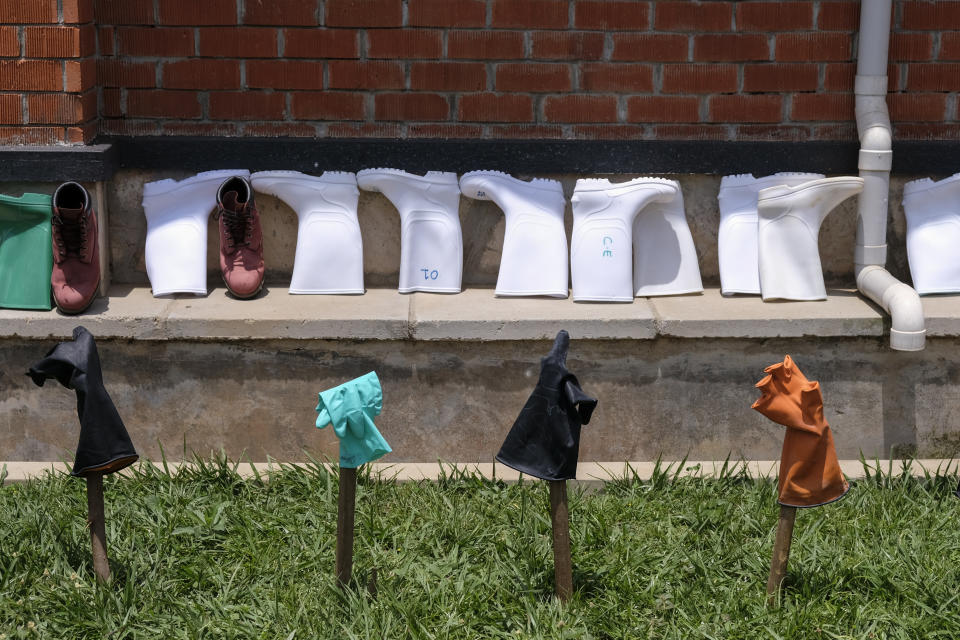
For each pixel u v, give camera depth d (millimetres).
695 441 5391
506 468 5258
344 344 5258
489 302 5496
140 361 5262
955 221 5684
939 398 5355
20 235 5328
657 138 5719
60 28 5281
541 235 5609
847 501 4852
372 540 4516
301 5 5555
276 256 5797
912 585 4152
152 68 5609
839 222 5805
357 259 5645
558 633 3832
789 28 5609
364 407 3811
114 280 5770
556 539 3975
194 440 5352
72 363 3850
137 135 5676
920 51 5664
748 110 5691
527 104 5672
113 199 5688
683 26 5602
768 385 3838
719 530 4621
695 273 5680
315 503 4785
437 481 5098
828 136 5730
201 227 5617
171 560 4328
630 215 5562
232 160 5645
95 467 3893
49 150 5320
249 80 5629
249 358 5266
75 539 4445
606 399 5352
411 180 5598
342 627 3865
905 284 5383
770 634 3850
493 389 5320
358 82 5637
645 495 4938
